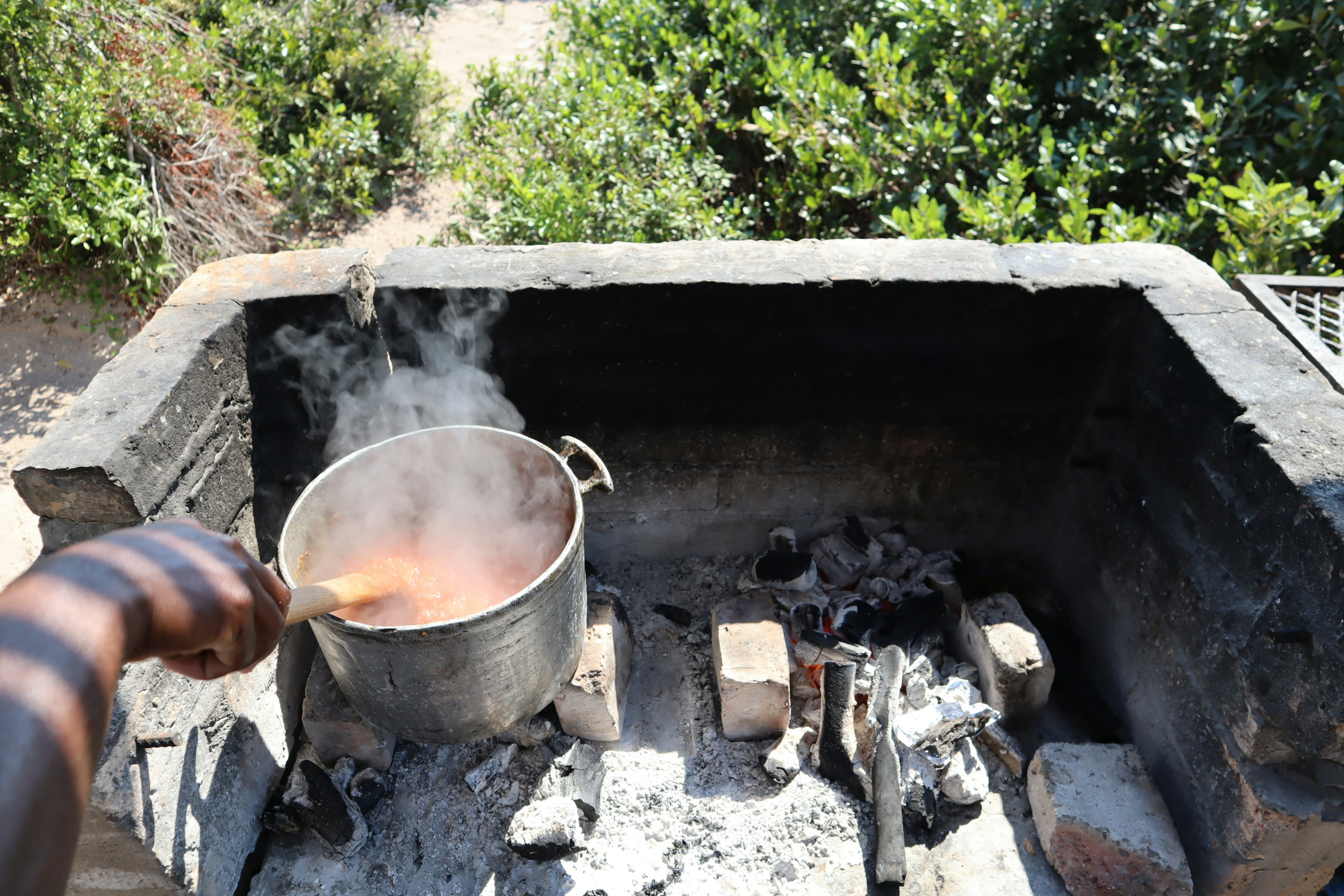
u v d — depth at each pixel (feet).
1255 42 13.65
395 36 23.00
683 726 9.07
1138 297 8.50
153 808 6.77
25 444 14.16
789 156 16.62
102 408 6.82
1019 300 8.59
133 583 1.95
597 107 16.57
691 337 8.85
